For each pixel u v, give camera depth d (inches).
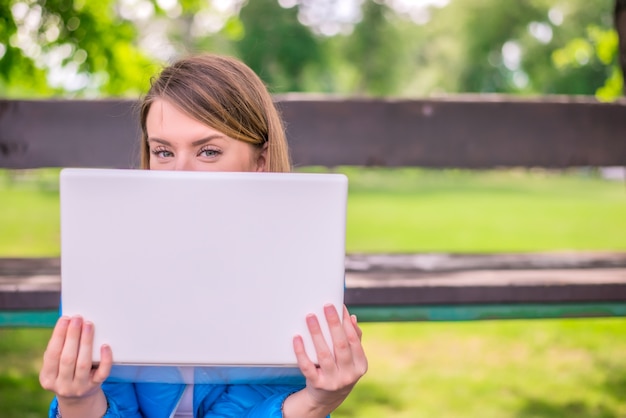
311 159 95.1
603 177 1045.2
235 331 35.6
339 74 1051.9
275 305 35.7
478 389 126.1
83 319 35.3
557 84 1019.3
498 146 98.1
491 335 169.6
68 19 151.6
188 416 46.7
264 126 52.1
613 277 80.5
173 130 46.8
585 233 409.4
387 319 75.7
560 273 83.2
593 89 1007.6
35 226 389.7
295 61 877.8
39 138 91.3
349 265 88.7
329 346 36.4
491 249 340.8
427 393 123.6
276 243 35.3
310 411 41.6
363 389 126.2
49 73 158.9
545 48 1006.4
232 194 34.9
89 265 35.0
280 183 35.0
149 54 179.6
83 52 157.8
